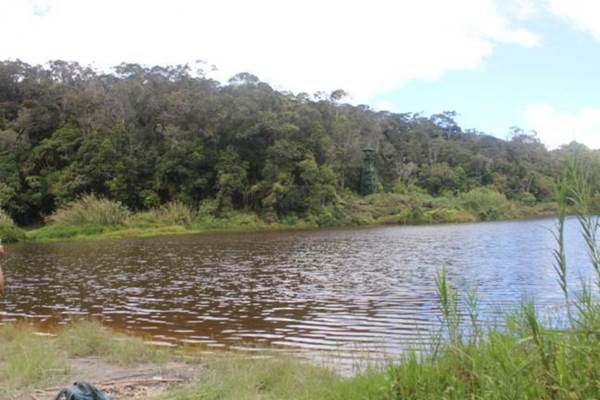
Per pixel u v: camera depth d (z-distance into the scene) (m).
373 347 8.57
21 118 57.88
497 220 60.25
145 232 44.41
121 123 56.72
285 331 10.37
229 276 18.50
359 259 22.97
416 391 3.55
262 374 6.16
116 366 7.09
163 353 7.79
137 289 16.09
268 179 54.66
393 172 76.56
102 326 10.22
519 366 2.76
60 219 46.28
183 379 6.42
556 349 2.77
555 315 3.65
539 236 33.56
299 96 70.88
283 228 50.66
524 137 88.75
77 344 8.12
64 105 59.88
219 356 7.70
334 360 7.53
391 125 84.19
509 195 76.19
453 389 3.17
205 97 57.62
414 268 19.61
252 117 56.81
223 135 57.44
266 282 16.92
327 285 16.03
